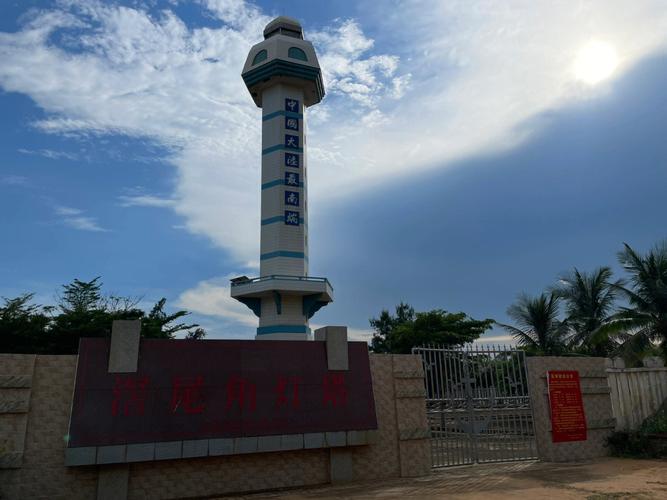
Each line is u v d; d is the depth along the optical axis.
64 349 25.09
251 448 10.77
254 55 37.69
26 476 9.47
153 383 10.51
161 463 10.36
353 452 12.04
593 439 14.59
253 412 11.07
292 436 11.18
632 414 15.72
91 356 10.30
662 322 21.27
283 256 33.84
